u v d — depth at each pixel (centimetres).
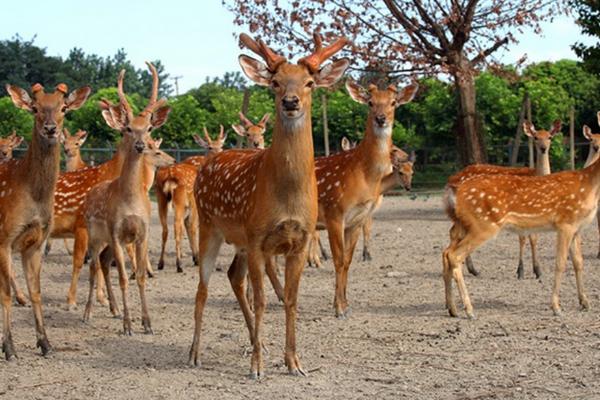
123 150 1263
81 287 1333
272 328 990
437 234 1961
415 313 1070
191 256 1694
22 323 1050
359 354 853
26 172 868
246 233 765
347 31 2256
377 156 1105
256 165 777
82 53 7688
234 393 718
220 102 4616
